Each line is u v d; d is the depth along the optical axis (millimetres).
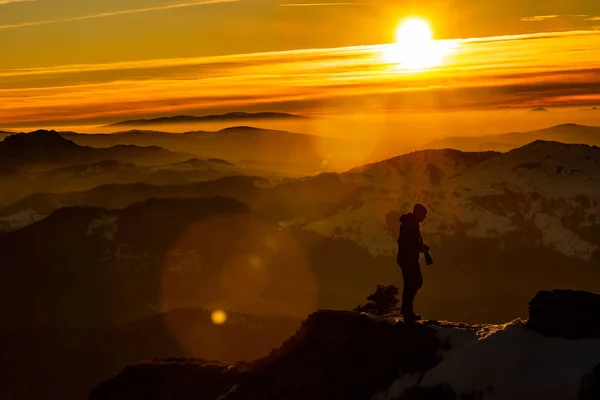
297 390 30562
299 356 31406
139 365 35562
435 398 27250
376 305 35531
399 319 30703
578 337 26859
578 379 24953
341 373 30062
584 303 27703
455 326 29719
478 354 27547
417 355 29062
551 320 27422
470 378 27000
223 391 32812
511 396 25781
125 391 34906
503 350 27281
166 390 34000
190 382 33875
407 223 27922
